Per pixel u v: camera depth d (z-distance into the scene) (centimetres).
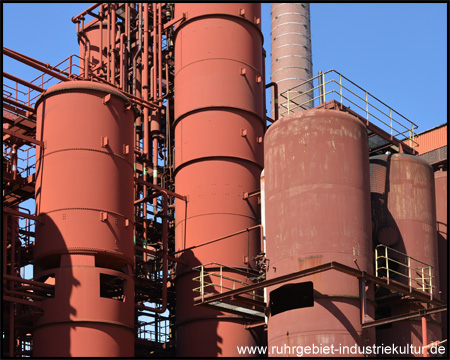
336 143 3419
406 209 3856
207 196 4350
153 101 5019
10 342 3484
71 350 3441
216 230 4288
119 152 3803
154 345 4362
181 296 4284
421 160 3994
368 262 3341
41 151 3756
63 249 3562
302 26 7031
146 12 5184
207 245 4269
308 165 3391
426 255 3819
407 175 3912
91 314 3503
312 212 3328
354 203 3369
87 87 3797
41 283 3541
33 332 3556
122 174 3791
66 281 3522
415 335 3684
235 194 4353
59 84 3828
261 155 4519
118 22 5597
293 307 3388
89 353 3456
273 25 7138
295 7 7069
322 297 3234
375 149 4194
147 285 4356
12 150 4197
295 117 3484
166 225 4312
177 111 4625
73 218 3606
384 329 3738
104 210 3669
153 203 4862
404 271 3753
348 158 3419
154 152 4797
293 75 6819
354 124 3494
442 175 4616
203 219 4322
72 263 3547
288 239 3341
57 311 3481
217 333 4138
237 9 4669
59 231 3591
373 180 3919
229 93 4497
